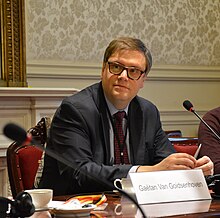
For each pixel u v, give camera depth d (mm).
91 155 2545
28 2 4812
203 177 2154
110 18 5273
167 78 5621
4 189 3975
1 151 3975
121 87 2586
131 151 2648
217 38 5980
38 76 4852
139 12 5453
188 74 5762
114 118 2648
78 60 5094
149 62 2682
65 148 2518
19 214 1549
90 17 5152
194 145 3400
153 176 2047
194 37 5824
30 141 1308
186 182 2102
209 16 5918
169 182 2066
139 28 5457
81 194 2307
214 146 3139
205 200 2088
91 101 2639
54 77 4938
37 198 1810
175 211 1830
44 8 4898
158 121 2859
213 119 3256
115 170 2363
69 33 5039
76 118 2570
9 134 1272
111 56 2623
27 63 4801
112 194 2262
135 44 2637
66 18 5016
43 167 2607
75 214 1755
